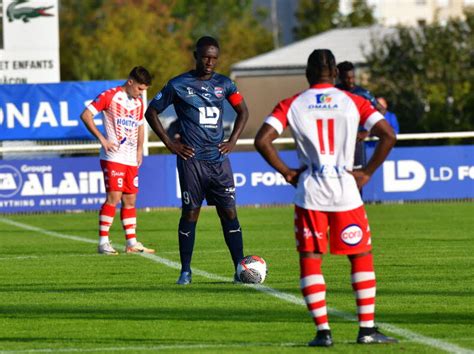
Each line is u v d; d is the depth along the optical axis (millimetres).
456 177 85188
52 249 55250
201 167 39562
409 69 153750
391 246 54000
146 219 76562
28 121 82438
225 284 39594
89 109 51000
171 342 27938
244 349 26688
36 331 29969
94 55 191125
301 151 26500
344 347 26547
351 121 26266
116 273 43875
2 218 79562
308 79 26984
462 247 53188
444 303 34219
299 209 26422
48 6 91938
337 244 26281
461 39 154500
